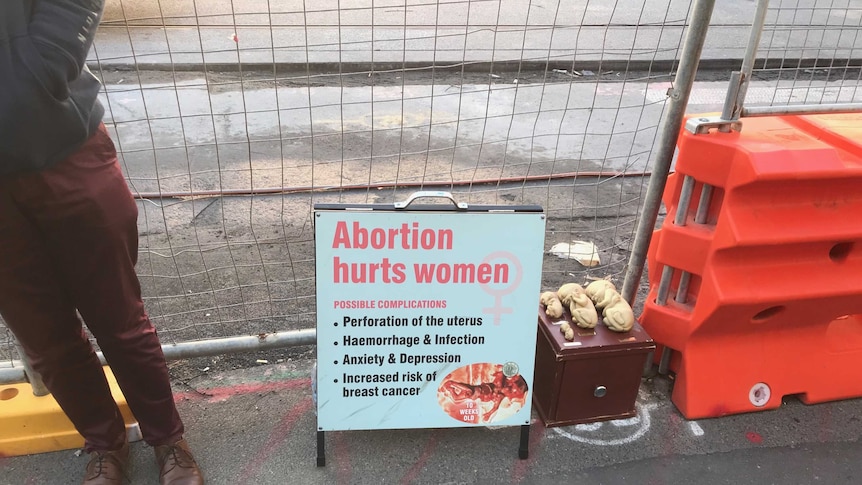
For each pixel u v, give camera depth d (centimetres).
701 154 245
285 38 811
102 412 230
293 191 471
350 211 218
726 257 253
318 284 225
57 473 245
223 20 841
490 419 247
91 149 178
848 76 742
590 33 884
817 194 248
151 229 421
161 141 553
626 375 263
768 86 687
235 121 599
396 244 223
